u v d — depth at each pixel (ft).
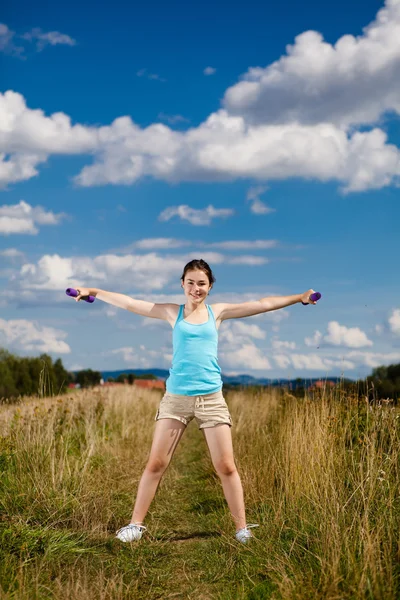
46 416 25.20
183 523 17.06
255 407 33.58
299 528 13.98
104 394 42.16
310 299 15.31
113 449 26.11
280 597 10.87
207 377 14.83
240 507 14.60
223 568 12.87
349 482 15.83
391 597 10.01
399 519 12.99
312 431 18.63
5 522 14.28
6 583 11.18
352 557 11.19
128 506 18.40
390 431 17.90
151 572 12.87
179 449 32.76
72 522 15.55
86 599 10.96
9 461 18.94
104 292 15.98
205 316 15.25
